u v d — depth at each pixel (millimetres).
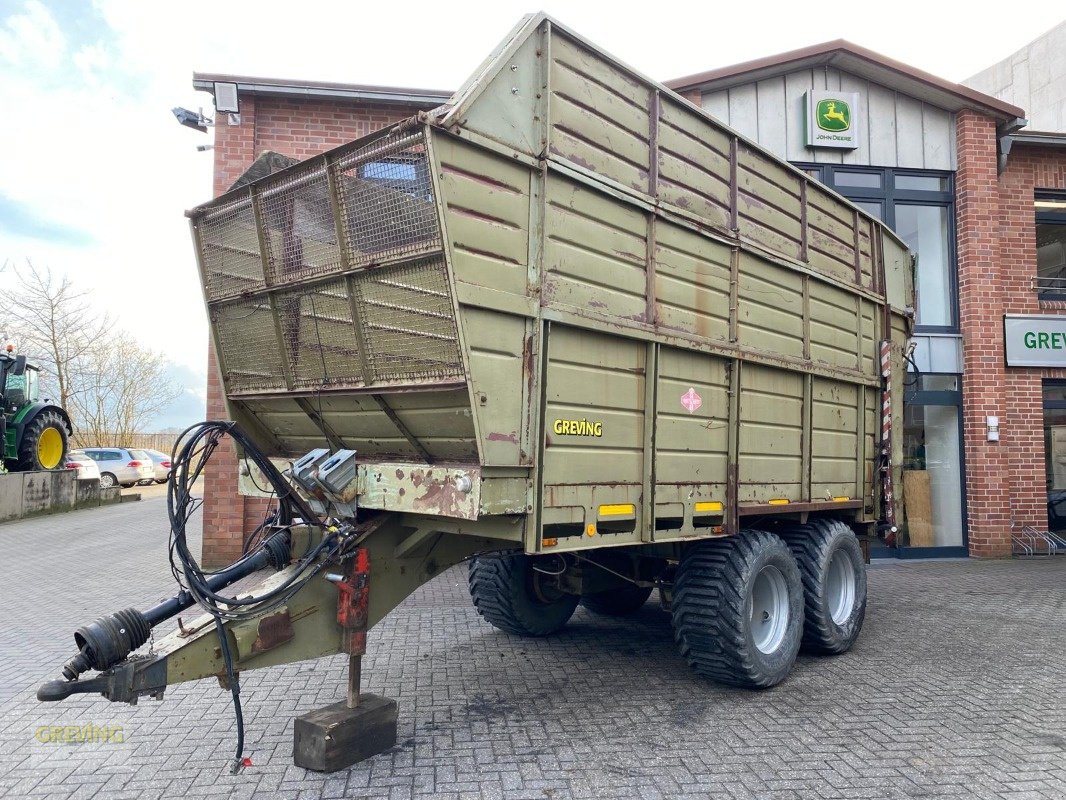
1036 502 11086
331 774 3582
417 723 4281
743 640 4688
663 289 4465
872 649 6121
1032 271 11391
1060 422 11523
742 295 5172
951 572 9805
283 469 4680
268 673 5207
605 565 5414
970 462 10938
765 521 5816
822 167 10805
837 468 6453
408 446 3998
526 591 5969
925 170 11086
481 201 3373
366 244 3549
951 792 3473
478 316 3352
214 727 4207
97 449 28828
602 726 4262
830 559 5910
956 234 11164
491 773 3609
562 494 3758
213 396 8422
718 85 10477
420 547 4035
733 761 3785
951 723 4363
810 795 3428
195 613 6883
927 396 11000
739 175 5188
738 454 5055
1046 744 4055
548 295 3686
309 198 3834
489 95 3410
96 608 7410
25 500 16422
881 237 7262
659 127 4473
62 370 30469
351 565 3715
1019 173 11484
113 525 15125
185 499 3488
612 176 4098
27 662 5520
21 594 8102
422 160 3207
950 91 10766
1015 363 10961
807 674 5395
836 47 10281
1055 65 15383
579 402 3887
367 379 3746
